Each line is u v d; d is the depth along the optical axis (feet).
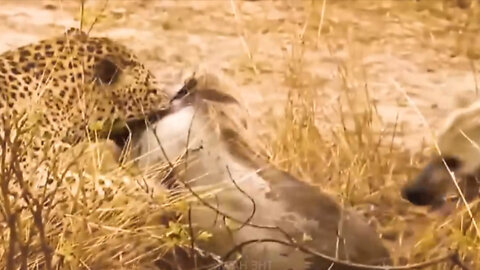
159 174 29.55
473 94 47.32
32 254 26.22
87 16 49.80
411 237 31.96
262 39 51.72
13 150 25.53
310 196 28.43
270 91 43.78
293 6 57.31
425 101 45.83
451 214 32.94
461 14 58.49
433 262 25.95
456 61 51.98
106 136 32.32
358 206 33.71
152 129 29.78
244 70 46.55
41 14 52.34
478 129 34.24
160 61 47.39
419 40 54.24
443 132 34.83
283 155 34.94
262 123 39.14
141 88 33.27
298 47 50.14
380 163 35.81
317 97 42.01
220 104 32.42
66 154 29.76
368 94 42.60
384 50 52.29
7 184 25.30
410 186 34.58
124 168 29.53
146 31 51.57
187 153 29.17
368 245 27.68
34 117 28.40
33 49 33.53
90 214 27.63
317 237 27.43
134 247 27.61
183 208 27.17
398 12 57.98
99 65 33.17
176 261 27.12
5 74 32.68
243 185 28.45
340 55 50.24
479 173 34.19
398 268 25.40
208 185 28.81
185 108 31.27
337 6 57.98
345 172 34.40
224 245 27.73
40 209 25.18
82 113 31.91
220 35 52.24
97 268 27.02
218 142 29.68
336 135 36.83
